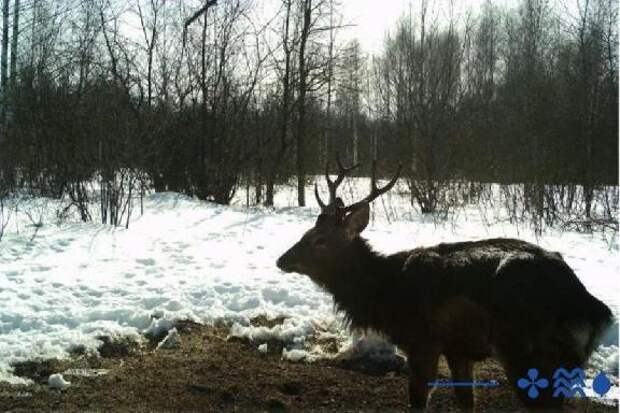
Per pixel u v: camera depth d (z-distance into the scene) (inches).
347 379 229.0
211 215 531.5
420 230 487.2
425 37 900.6
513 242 187.8
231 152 679.1
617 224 516.4
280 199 750.5
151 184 698.2
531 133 709.9
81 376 218.1
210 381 219.3
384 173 767.7
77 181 472.4
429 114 650.8
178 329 261.9
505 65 1296.8
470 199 673.6
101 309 270.4
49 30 666.8
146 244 398.0
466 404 199.2
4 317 255.4
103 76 605.3
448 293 183.3
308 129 785.6
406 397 215.3
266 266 354.3
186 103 688.4
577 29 697.6
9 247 366.3
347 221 220.1
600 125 713.0
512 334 166.9
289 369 235.5
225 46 676.7
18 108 594.6
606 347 244.1
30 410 191.5
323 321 275.7
